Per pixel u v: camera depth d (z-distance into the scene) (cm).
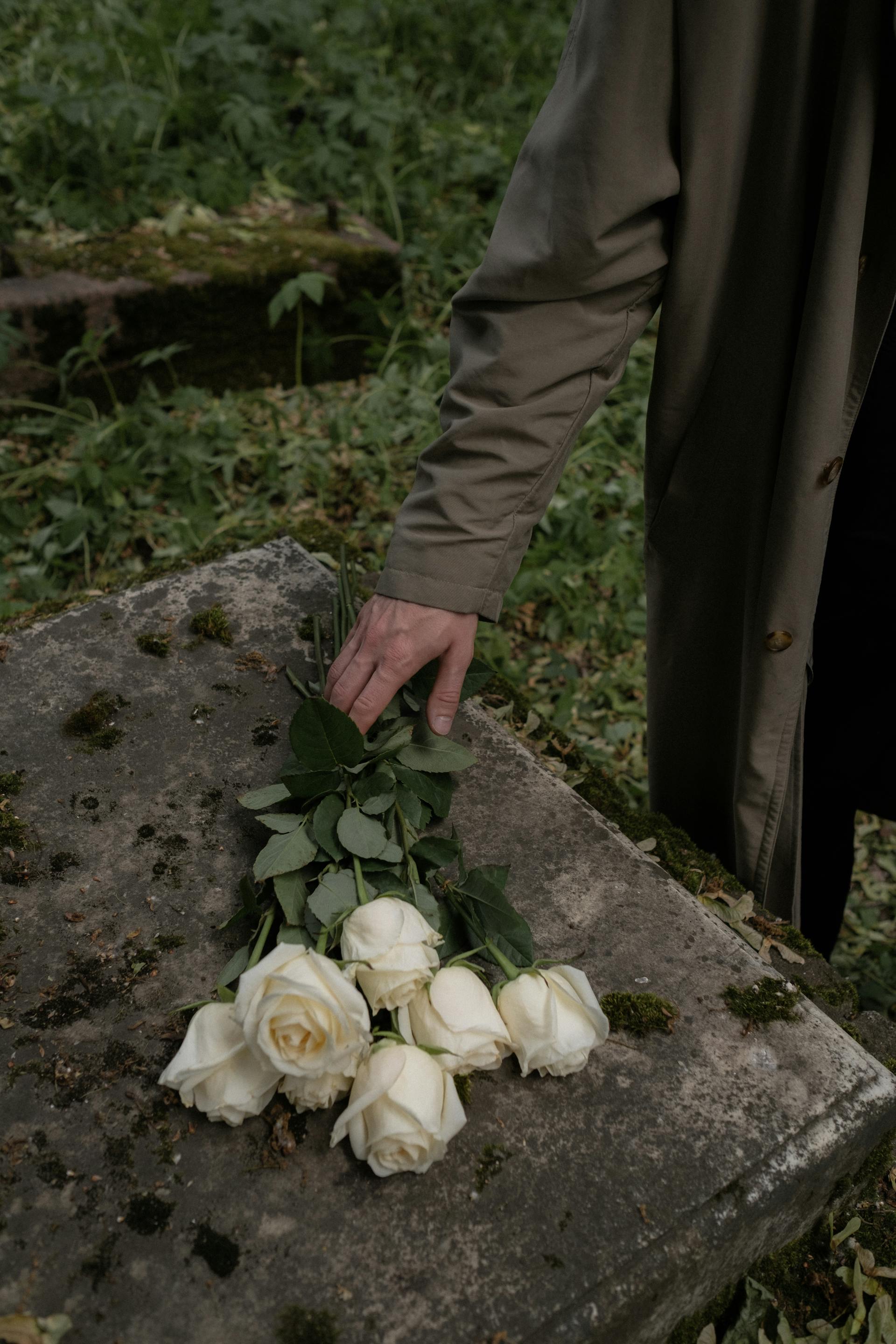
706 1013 123
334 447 332
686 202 126
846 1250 127
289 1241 101
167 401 328
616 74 116
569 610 297
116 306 327
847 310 125
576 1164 108
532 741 172
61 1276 98
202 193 380
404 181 434
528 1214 104
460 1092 113
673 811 189
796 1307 121
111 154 389
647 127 119
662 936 132
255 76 433
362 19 490
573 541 314
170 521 303
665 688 173
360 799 127
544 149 123
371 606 135
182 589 176
